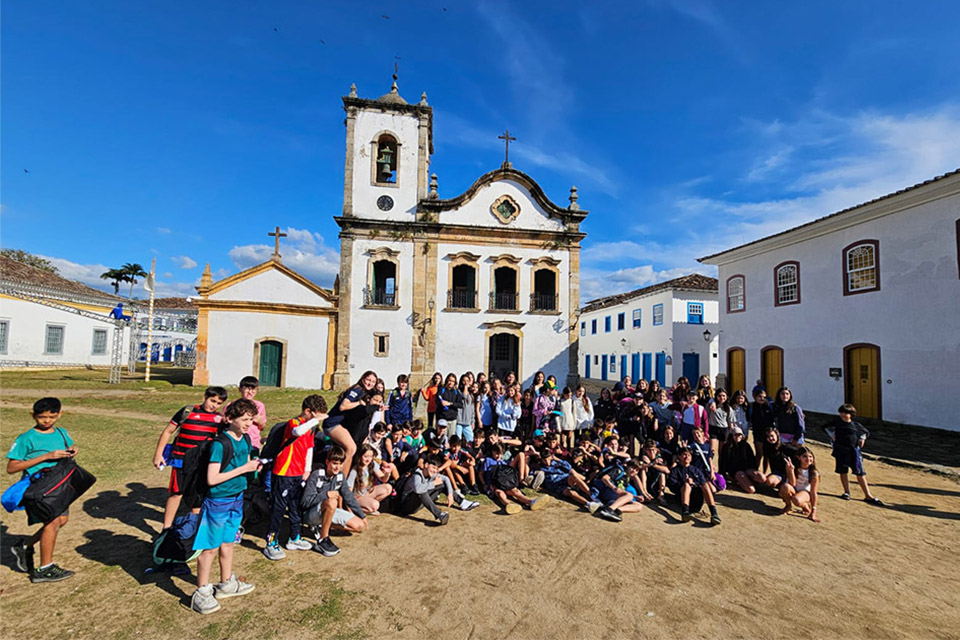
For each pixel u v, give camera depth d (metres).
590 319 39.16
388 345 21.52
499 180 22.84
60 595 4.00
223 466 3.91
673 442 7.85
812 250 16.94
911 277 13.59
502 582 4.51
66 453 4.19
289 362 21.45
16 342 26.31
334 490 5.28
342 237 21.69
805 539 5.72
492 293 22.28
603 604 4.12
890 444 11.25
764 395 8.16
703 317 27.23
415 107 22.62
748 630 3.77
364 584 4.41
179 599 4.02
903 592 4.45
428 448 7.40
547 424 9.55
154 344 41.38
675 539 5.69
